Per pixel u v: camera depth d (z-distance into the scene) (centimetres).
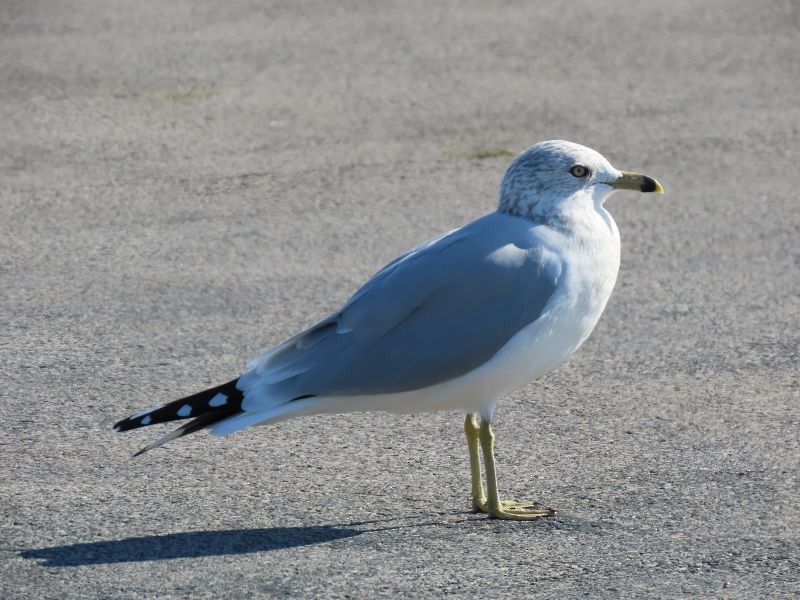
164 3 2758
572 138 1914
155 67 2283
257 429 1064
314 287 1394
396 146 1892
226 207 1662
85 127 1978
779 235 1545
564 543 862
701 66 2267
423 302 884
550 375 1177
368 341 880
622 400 1120
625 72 2239
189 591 796
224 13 2666
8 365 1196
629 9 2648
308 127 1984
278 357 881
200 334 1275
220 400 867
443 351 877
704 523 887
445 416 1090
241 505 925
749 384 1148
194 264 1469
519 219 922
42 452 1018
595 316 930
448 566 829
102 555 847
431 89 2158
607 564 830
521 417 1086
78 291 1388
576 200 923
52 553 850
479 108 2058
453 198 1680
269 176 1775
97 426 1070
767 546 851
